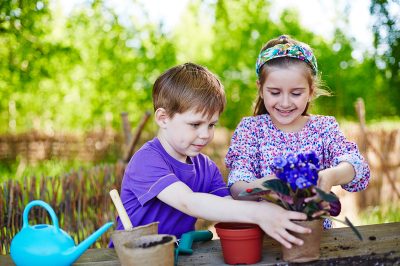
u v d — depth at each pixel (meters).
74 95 9.66
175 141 1.64
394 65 5.23
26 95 9.80
